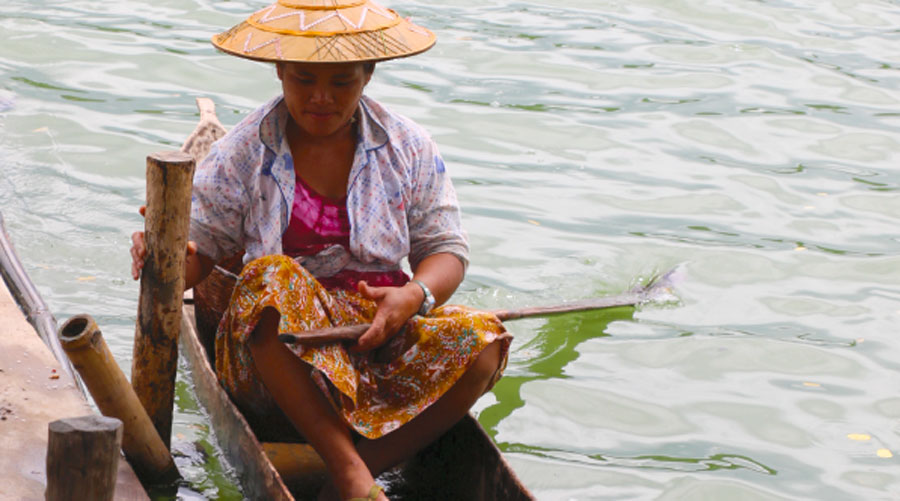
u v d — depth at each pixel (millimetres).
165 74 8828
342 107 3998
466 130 8172
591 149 7996
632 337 5711
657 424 4918
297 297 3926
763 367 5445
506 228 6758
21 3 10266
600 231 6805
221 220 4176
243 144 4117
